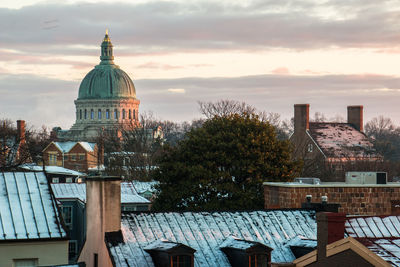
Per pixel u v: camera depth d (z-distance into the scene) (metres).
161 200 65.44
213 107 124.94
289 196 44.41
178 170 64.69
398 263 23.58
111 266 32.66
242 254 33.25
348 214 44.78
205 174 63.59
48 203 37.50
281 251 35.47
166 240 34.38
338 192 44.97
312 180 51.16
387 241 26.64
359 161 137.62
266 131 68.56
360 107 154.38
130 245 33.69
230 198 63.16
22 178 39.25
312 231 37.50
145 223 35.56
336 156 142.75
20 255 34.75
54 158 188.75
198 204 63.12
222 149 65.81
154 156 118.94
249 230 36.66
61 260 35.31
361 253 22.78
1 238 34.50
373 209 45.41
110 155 126.19
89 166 188.75
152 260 32.97
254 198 62.72
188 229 35.84
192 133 68.50
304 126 148.62
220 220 37.12
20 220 35.94
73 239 67.06
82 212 63.22
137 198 70.75
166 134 185.62
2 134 111.25
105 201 34.25
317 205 39.59
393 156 175.00
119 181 34.78
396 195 45.69
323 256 24.06
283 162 67.00
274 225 37.53
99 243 34.47
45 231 35.44
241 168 65.69
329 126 152.38
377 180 49.78
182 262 32.28
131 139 125.56
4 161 100.44
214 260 33.91
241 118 70.06
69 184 72.12
